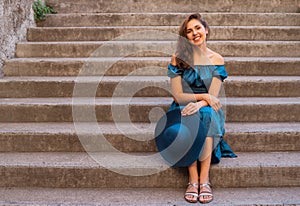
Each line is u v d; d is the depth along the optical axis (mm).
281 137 3182
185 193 2709
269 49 4445
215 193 2787
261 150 3201
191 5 5500
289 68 4094
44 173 2906
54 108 3510
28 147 3201
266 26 4980
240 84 3799
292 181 2895
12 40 4434
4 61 4180
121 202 2652
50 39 4848
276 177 2887
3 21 4211
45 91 3861
